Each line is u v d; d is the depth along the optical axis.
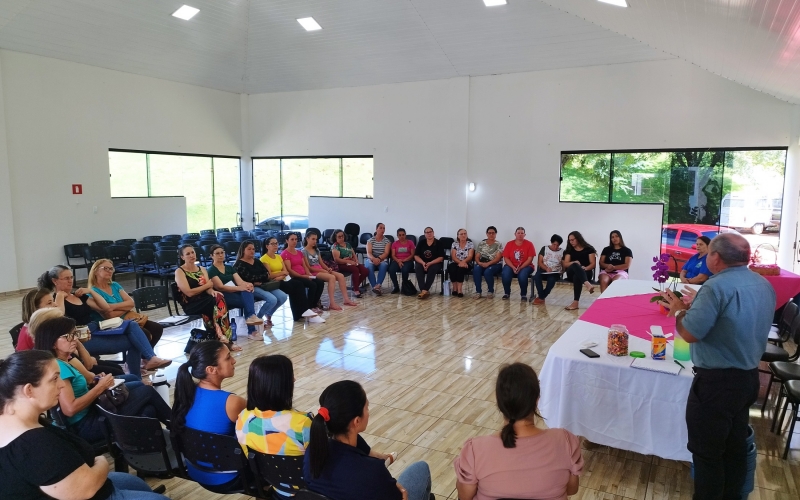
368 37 8.53
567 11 6.92
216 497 2.74
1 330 5.92
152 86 9.44
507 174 9.02
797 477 2.85
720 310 2.14
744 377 2.18
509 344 5.36
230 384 4.29
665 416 2.70
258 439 2.02
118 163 9.07
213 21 8.30
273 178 11.29
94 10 7.36
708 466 2.26
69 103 8.25
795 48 3.54
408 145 9.80
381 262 7.95
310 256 6.97
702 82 7.57
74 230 8.45
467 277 9.06
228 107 10.95
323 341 5.50
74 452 1.64
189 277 4.98
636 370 2.74
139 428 2.27
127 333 4.03
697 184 7.82
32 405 1.63
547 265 7.18
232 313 6.11
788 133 7.14
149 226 9.57
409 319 6.42
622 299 4.38
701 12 3.63
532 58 8.26
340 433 1.81
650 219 8.07
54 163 8.12
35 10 7.00
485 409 3.80
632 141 8.09
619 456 3.11
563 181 8.65
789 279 4.92
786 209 7.22
